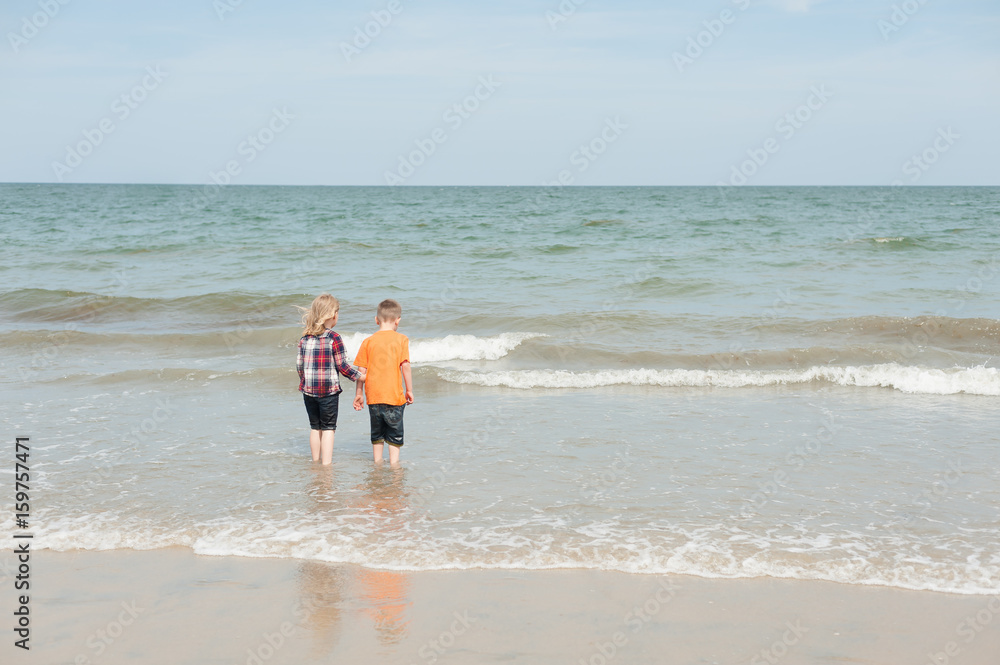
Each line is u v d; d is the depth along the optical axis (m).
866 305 13.93
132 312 14.07
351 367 5.98
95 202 59.84
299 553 4.49
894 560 4.33
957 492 5.43
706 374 9.22
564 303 14.41
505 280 17.11
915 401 8.28
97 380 9.19
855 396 8.54
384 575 4.20
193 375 9.37
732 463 6.12
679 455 6.34
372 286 16.48
